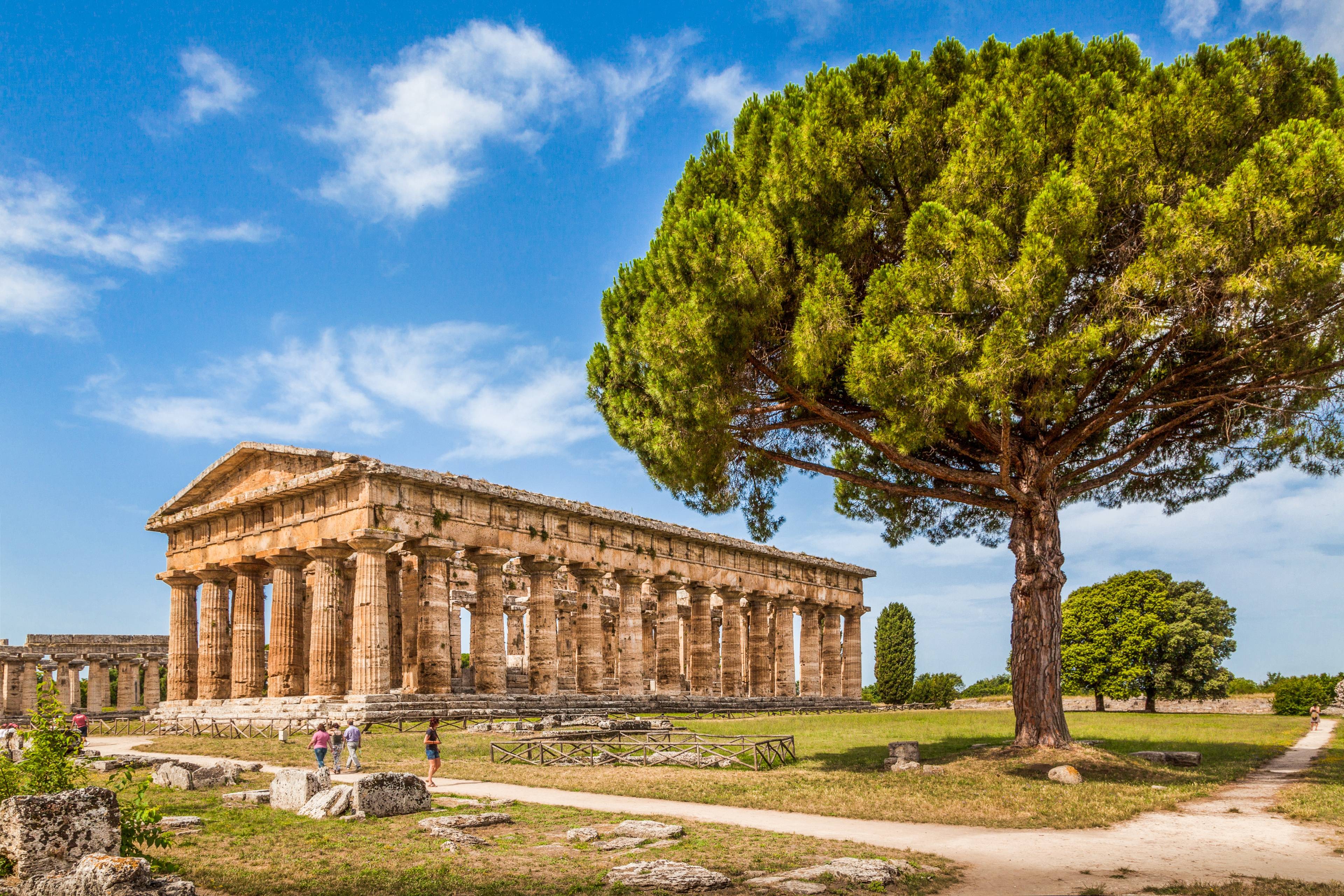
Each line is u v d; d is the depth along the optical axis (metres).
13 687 70.94
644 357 26.25
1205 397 25.84
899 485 29.16
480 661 49.53
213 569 53.84
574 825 18.22
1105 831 17.58
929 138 24.48
